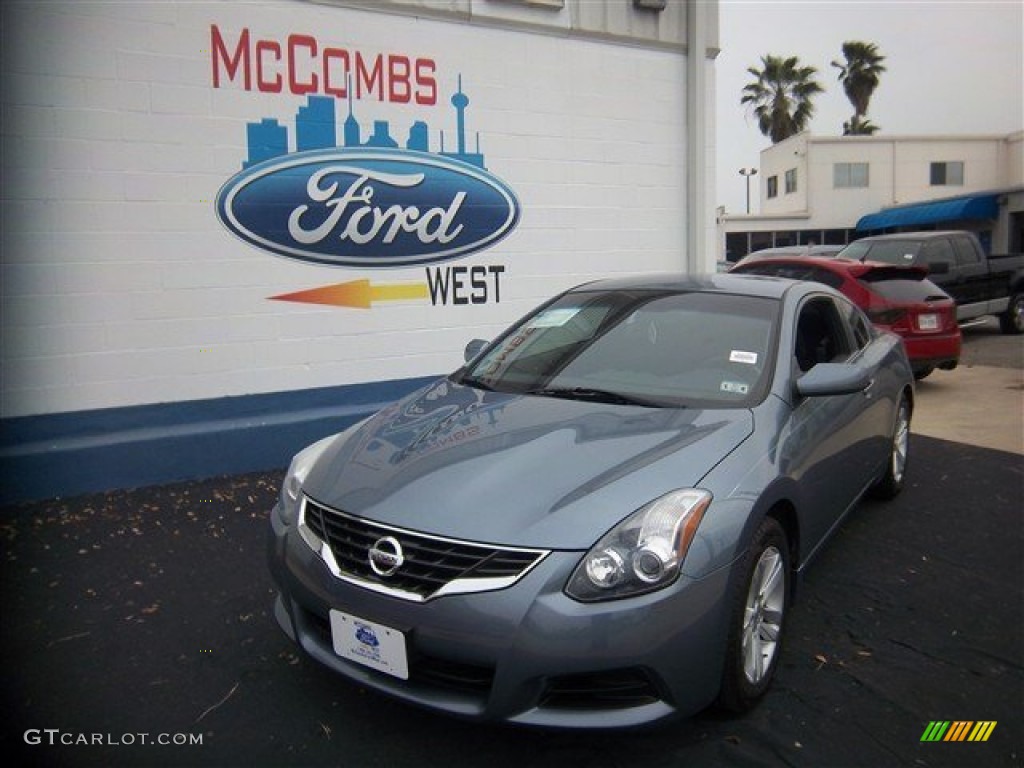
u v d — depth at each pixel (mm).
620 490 2660
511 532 2527
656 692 2531
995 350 12492
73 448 5125
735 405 3322
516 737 2824
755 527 2807
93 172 5219
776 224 35062
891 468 5219
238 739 2828
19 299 5090
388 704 3020
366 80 6133
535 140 7008
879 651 3438
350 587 2652
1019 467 6141
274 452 5793
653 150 7676
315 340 6109
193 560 4293
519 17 6730
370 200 6230
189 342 5625
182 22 5402
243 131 5672
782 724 2908
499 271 6941
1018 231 28453
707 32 7871
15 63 4953
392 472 2906
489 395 3637
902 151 34969
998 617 3754
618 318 4055
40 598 3859
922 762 2730
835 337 4523
